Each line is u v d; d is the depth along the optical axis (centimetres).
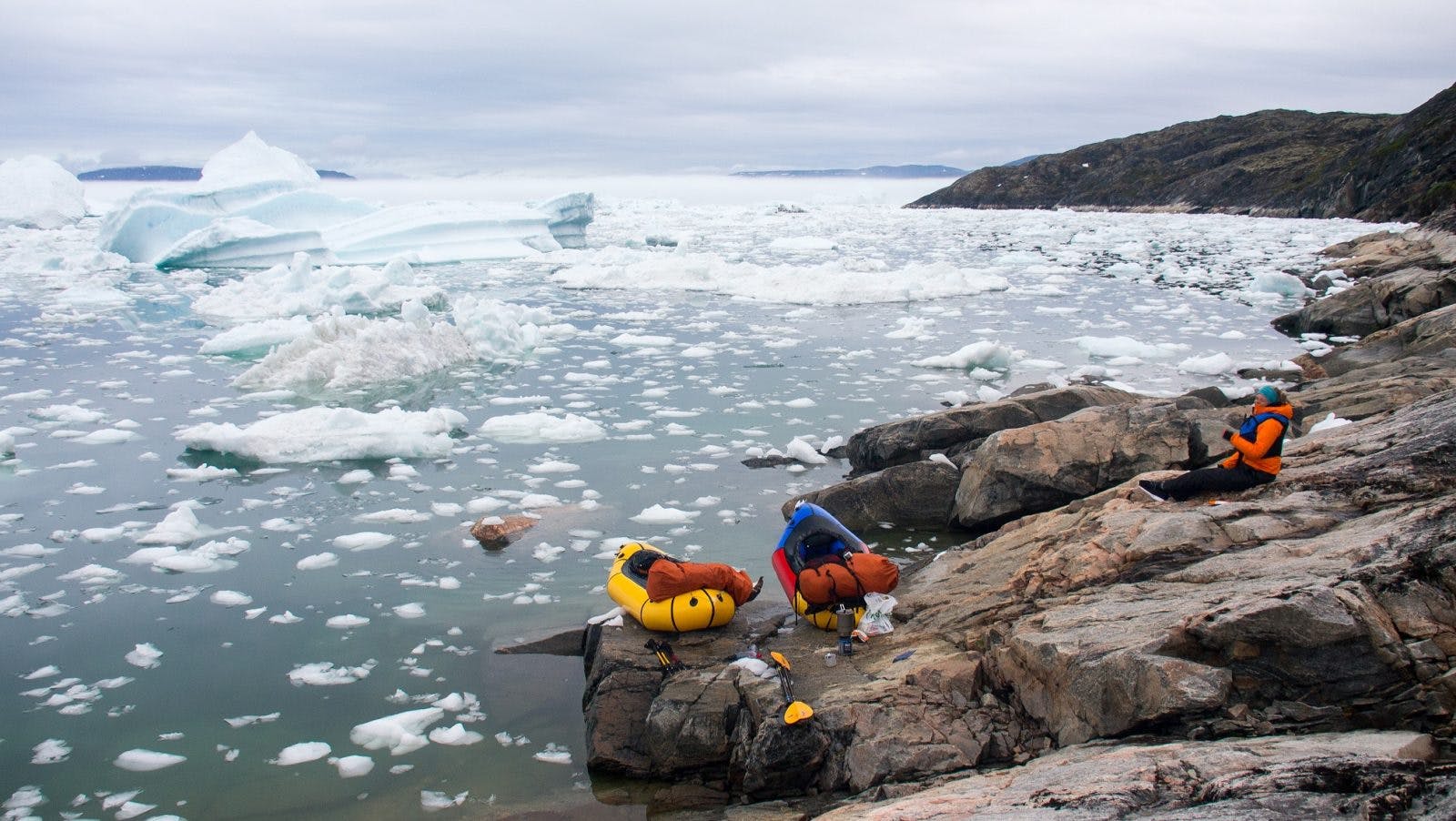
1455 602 401
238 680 593
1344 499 545
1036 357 1611
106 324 2009
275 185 3944
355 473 999
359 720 548
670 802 467
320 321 1512
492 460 1047
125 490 948
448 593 713
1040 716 446
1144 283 2642
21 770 500
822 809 430
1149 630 429
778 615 618
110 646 636
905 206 8456
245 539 823
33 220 5431
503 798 473
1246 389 1205
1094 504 670
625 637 575
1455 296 1636
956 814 346
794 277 2547
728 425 1191
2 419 1218
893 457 963
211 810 465
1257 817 286
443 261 3459
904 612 596
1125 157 7362
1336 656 389
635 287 2662
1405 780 293
